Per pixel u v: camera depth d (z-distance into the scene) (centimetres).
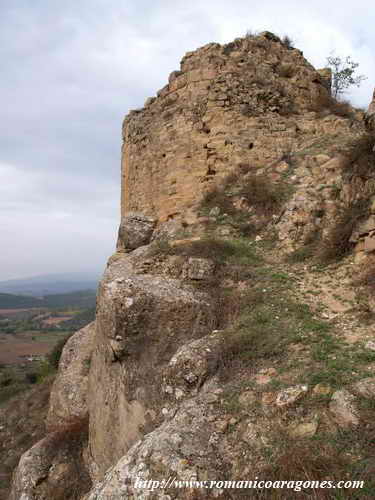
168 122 1226
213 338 571
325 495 305
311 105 1274
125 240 1193
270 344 516
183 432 409
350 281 651
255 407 418
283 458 340
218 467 372
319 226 842
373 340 484
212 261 768
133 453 420
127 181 1454
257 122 1156
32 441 1198
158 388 567
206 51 1216
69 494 774
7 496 984
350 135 1116
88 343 1219
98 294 900
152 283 714
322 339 507
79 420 956
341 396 382
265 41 1293
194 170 1149
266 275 730
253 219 970
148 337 636
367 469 312
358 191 778
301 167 1052
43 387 1501
